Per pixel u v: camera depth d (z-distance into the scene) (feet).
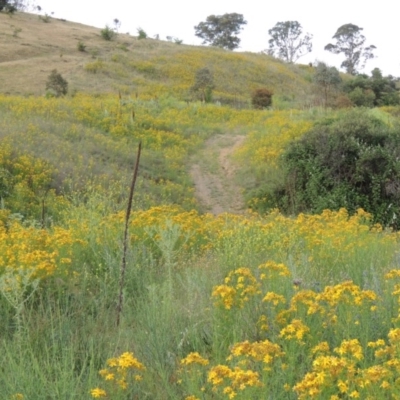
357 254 22.43
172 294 18.31
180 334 15.44
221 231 28.37
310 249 24.13
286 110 123.75
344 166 56.44
